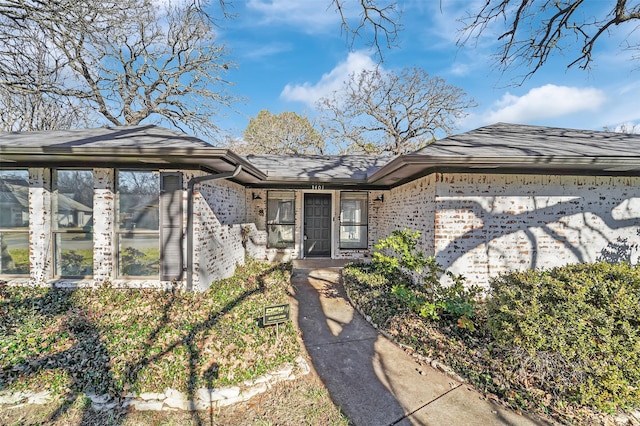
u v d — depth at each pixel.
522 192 5.96
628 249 6.09
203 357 3.49
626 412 2.89
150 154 4.77
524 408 2.93
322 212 10.68
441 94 21.28
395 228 8.80
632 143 6.48
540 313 3.11
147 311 4.79
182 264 5.67
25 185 5.97
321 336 4.53
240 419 2.78
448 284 5.83
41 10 5.16
